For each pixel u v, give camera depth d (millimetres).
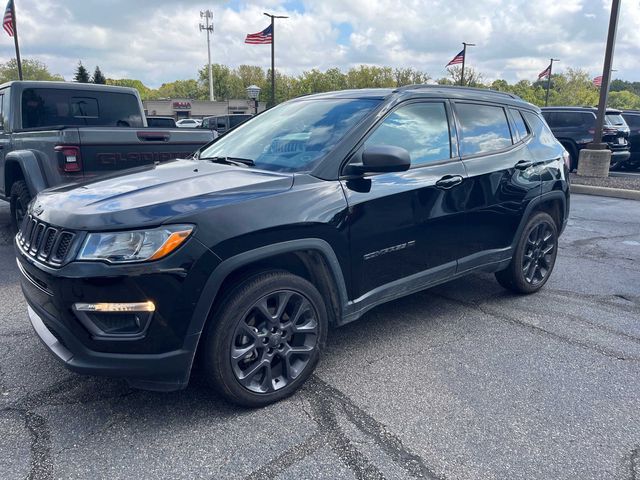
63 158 5016
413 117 3658
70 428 2693
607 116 14328
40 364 3357
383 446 2576
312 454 2510
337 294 3164
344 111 3553
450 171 3752
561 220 5020
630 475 2391
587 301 4656
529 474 2389
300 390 3086
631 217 8562
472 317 4254
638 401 3020
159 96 127688
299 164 3207
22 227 3131
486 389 3125
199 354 2760
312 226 2904
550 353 3619
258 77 98500
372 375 3277
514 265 4496
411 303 4566
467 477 2363
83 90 6992
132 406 2900
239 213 2668
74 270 2439
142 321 2492
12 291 4699
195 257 2523
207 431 2682
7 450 2512
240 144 3877
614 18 12383
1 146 6742
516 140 4469
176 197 2668
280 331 2904
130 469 2393
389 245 3369
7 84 6648
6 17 24078
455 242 3859
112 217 2492
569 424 2781
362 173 3180
